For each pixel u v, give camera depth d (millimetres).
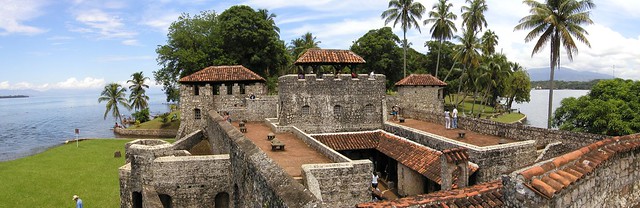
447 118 32781
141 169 23141
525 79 89188
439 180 20047
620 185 11711
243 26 57250
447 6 59812
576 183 9578
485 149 21594
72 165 44750
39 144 74188
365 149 30750
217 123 32000
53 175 39812
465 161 18156
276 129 33031
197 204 22641
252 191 15141
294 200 10141
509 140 27172
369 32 70375
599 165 10453
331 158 22172
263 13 68062
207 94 43875
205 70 45125
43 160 47781
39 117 155375
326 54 36062
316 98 35625
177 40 62062
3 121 137125
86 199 31891
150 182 23016
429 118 37188
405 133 30766
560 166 9898
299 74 35531
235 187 20344
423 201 12430
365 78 36219
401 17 60250
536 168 9516
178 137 43656
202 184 22672
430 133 28516
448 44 84312
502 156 21953
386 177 28781
